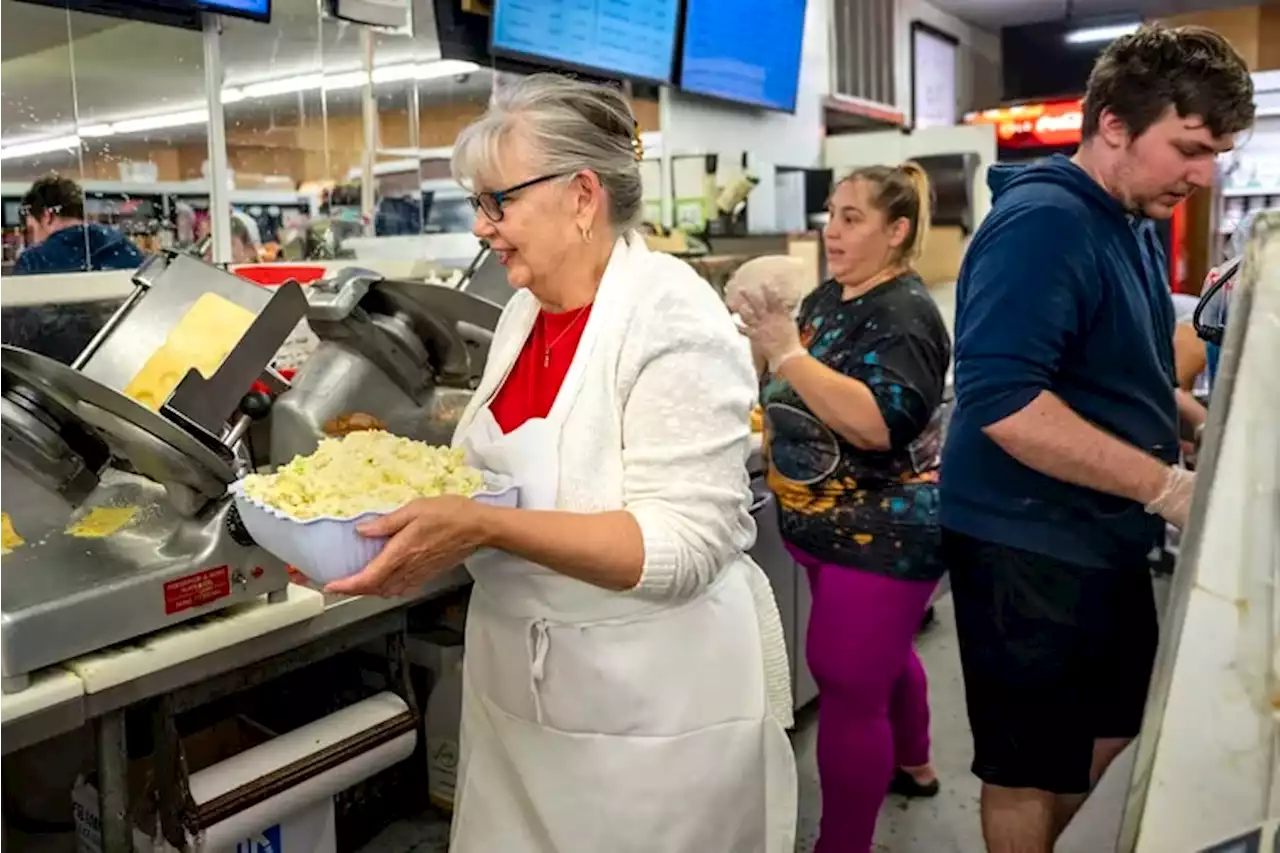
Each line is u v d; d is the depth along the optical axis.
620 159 1.34
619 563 1.23
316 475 1.29
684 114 4.19
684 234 3.86
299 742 1.80
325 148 2.79
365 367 1.99
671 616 1.39
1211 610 0.91
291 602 1.61
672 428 1.28
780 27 4.54
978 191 4.80
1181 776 0.92
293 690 2.34
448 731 2.46
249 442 2.02
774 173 4.68
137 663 1.42
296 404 1.93
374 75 2.89
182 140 2.45
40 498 1.53
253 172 2.62
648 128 4.01
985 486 1.72
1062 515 1.66
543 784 1.45
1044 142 5.67
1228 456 0.90
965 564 1.77
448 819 2.49
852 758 2.18
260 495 1.26
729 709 1.44
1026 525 1.68
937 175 4.76
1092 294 1.56
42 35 2.16
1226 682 0.90
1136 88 1.53
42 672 1.38
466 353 2.04
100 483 1.61
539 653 1.40
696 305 1.33
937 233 4.76
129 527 1.53
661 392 1.29
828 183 4.86
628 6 3.68
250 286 1.56
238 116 2.56
